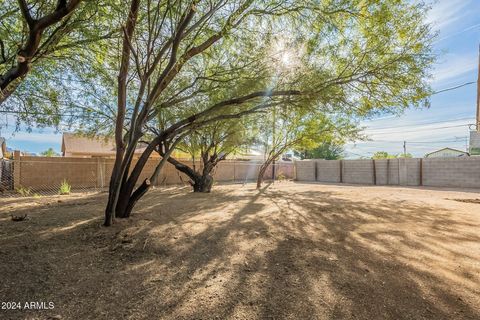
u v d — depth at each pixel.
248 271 2.67
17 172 10.31
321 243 3.57
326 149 28.45
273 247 3.40
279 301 2.09
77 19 3.42
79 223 4.52
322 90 4.88
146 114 4.54
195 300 2.11
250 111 5.18
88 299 2.13
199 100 7.19
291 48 4.87
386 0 4.45
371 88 5.10
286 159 27.95
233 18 4.26
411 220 5.05
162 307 2.01
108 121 8.11
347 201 7.70
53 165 11.04
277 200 7.88
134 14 3.61
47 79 5.20
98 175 12.03
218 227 4.39
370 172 15.93
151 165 13.72
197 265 2.83
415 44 4.80
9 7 3.79
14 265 2.75
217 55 5.44
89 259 2.98
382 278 2.50
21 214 5.27
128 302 2.09
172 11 4.08
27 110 5.20
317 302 2.08
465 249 3.34
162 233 3.97
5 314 1.90
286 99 5.11
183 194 9.51
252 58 5.12
